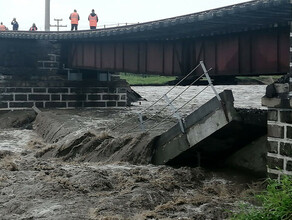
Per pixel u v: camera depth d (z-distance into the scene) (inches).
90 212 455.2
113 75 1439.5
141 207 479.2
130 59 1095.6
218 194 552.7
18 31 1354.6
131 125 1005.8
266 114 587.8
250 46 799.1
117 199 490.9
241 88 2289.6
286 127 499.2
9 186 554.6
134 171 628.4
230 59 838.5
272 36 759.7
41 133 1090.1
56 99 1358.3
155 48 1019.9
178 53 956.0
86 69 1293.1
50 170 639.8
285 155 500.7
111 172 620.4
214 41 873.5
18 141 1018.7
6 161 730.8
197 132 649.6
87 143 789.2
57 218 430.9
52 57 1366.9
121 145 749.9
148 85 2672.2
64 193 521.7
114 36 1034.7
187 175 612.4
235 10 663.8
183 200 496.4
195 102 1669.5
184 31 865.5
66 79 1381.6
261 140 634.8
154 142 715.4
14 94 1317.7
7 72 1327.5
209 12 723.4
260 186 567.5
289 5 603.8
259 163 622.2
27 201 490.9
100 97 1403.8
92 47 1230.3
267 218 356.5
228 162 679.1
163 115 1193.4
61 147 797.2
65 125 1000.2
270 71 766.5
